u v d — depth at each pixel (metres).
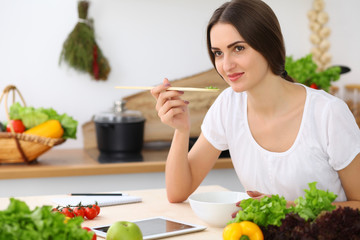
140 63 3.58
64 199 1.77
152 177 3.03
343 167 1.57
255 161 1.70
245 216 1.17
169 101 1.66
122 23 3.53
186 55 3.63
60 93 3.48
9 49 3.40
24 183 2.88
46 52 3.45
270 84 1.56
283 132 1.63
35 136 2.89
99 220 1.54
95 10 3.47
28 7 3.41
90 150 3.46
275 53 1.46
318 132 1.59
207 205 1.44
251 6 1.41
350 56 3.88
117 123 3.17
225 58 1.44
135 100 3.57
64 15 3.45
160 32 3.59
